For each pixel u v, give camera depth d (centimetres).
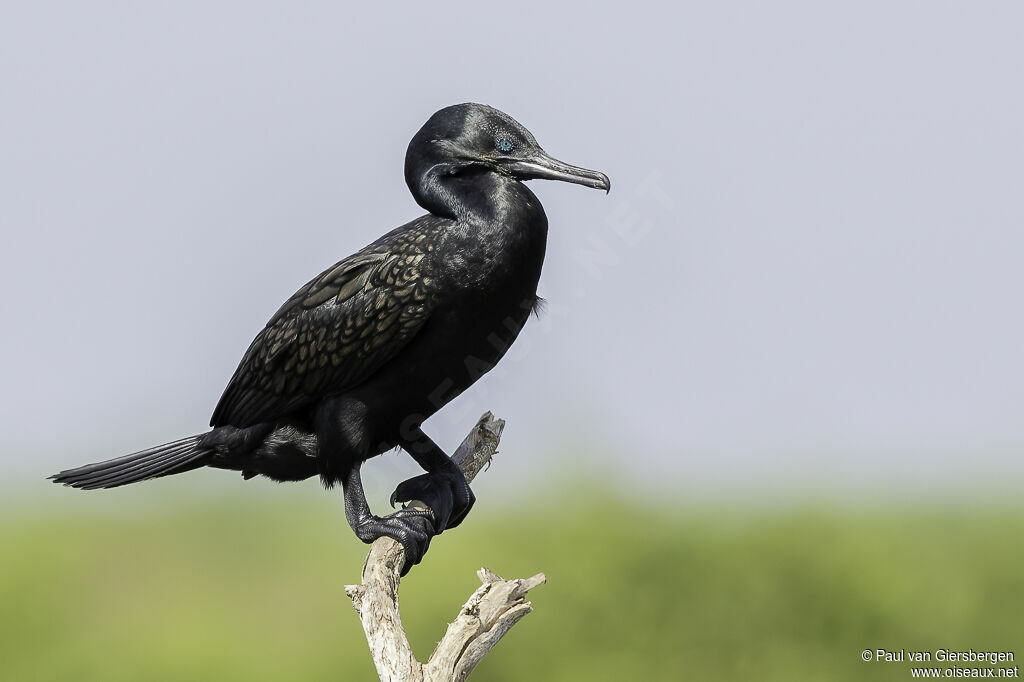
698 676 1598
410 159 945
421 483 962
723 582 1641
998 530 1711
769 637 1616
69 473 1005
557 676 1555
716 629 1614
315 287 941
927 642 1623
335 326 913
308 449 973
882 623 1627
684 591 1633
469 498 971
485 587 772
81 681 1769
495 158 927
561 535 1634
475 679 1545
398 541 886
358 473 937
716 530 1681
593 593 1598
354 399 927
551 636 1574
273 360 945
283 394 948
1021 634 1619
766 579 1642
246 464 1005
